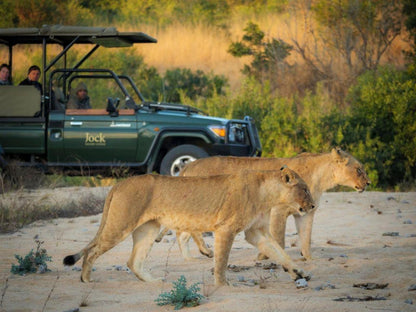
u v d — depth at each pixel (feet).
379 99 80.28
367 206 54.44
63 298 25.48
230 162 37.45
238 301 23.93
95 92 96.73
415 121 76.43
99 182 72.59
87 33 60.39
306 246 34.42
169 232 44.21
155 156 60.23
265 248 29.66
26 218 49.49
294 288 27.25
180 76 108.58
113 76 62.44
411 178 74.54
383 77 87.35
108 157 60.49
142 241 29.89
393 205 54.85
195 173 37.78
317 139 75.10
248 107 83.25
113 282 28.91
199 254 37.32
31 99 60.49
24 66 108.88
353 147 75.97
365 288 26.89
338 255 35.27
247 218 28.60
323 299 24.43
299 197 29.27
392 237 40.83
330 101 98.89
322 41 124.26
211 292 26.40
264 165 36.81
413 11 111.65
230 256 35.94
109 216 28.96
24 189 62.34
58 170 61.11
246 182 28.81
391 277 28.37
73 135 60.03
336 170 35.42
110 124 60.13
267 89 88.33
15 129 60.34
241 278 29.40
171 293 25.04
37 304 24.47
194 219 28.66
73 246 39.50
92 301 24.93
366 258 33.96
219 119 61.26
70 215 52.34
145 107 61.62
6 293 26.40
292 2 135.95
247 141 62.18
